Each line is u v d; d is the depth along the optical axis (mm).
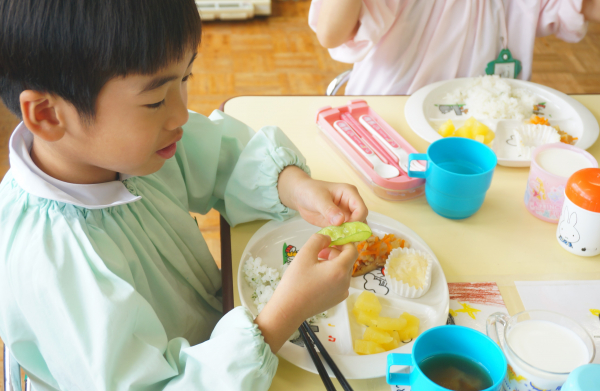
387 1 1321
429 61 1406
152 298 718
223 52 3004
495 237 818
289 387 605
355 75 1521
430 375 521
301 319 620
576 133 1054
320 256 705
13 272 585
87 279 583
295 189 809
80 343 562
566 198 766
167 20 515
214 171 911
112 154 585
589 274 752
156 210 779
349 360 609
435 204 844
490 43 1390
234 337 576
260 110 1113
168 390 584
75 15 481
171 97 588
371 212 838
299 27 3301
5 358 674
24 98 515
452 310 694
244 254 763
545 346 562
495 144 1017
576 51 3035
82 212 645
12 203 626
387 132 1011
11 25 488
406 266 729
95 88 518
